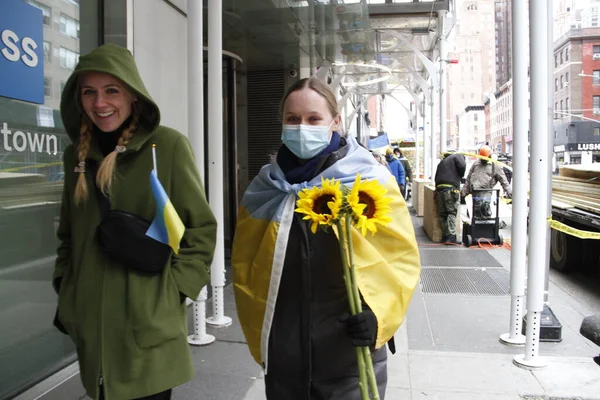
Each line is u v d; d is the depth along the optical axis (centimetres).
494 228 969
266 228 214
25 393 324
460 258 857
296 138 204
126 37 425
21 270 332
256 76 1032
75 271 208
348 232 184
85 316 202
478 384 384
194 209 217
